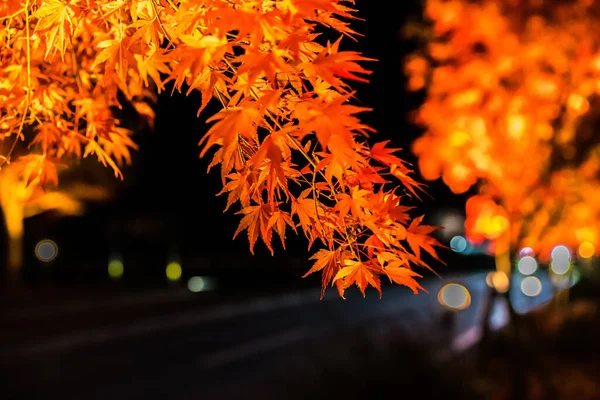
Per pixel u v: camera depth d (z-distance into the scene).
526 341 9.18
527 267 28.11
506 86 8.41
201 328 17.66
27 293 22.17
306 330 17.55
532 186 8.55
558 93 8.27
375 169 1.60
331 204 1.67
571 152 8.30
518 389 8.34
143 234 38.56
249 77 1.35
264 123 1.44
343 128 1.33
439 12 8.54
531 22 8.12
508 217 8.77
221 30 1.37
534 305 23.48
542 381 8.52
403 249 1.64
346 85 1.54
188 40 1.43
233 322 18.97
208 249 38.66
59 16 1.66
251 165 1.46
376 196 1.58
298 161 1.68
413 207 1.61
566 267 18.00
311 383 8.74
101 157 2.22
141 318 18.83
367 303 24.48
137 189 30.88
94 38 2.13
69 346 14.27
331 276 1.63
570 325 11.44
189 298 24.00
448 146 8.80
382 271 1.62
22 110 2.07
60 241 39.47
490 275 10.16
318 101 1.44
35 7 1.81
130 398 10.12
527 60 8.31
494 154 8.59
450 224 20.39
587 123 8.23
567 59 8.15
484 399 7.77
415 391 7.66
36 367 11.98
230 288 28.05
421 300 25.64
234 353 14.13
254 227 1.58
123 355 13.59
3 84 2.01
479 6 8.33
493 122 8.53
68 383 10.95
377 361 8.25
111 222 37.97
